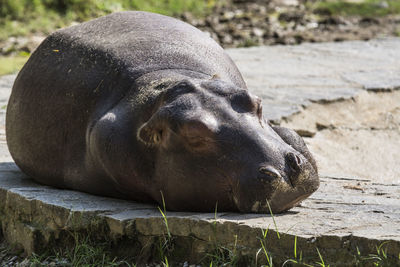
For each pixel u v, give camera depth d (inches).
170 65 791.7
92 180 773.3
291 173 650.8
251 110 679.1
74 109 799.7
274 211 661.9
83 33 868.6
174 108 668.1
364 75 1524.4
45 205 735.7
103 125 738.2
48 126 821.2
